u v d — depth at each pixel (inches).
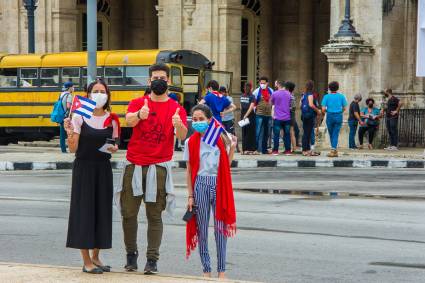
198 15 1860.2
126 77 1633.9
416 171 1250.0
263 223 763.4
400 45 1686.8
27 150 1604.3
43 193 973.2
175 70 1615.4
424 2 1316.4
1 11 2052.2
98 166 534.6
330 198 925.8
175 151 1518.2
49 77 1694.1
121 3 2278.5
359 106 1614.2
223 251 552.4
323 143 1615.4
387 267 597.9
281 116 1414.9
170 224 763.4
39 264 597.6
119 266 604.7
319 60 2137.1
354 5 1654.8
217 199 551.8
